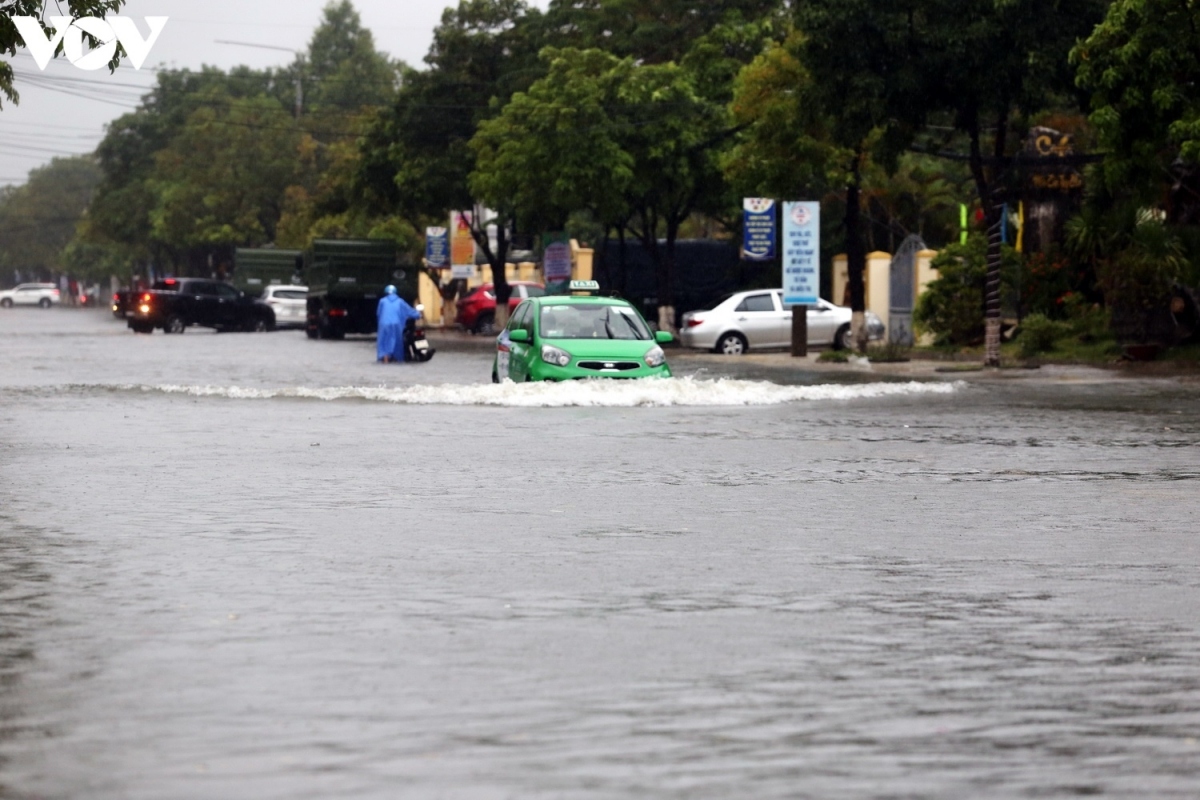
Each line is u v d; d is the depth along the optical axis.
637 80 144.88
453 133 185.25
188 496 37.38
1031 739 16.70
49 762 15.70
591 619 23.00
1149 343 100.62
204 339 162.00
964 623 22.97
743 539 30.98
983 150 152.50
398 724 17.12
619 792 14.73
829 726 17.17
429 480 40.78
